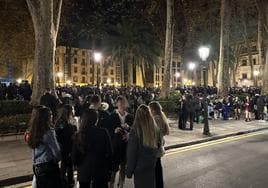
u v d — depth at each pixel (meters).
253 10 38.94
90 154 4.83
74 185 7.05
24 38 33.69
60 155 4.70
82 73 99.44
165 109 22.50
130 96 20.77
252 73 47.84
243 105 25.17
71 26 40.97
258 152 11.49
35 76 15.80
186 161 9.87
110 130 6.40
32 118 4.67
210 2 34.22
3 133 12.70
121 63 55.62
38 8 15.80
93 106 6.51
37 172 4.60
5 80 55.28
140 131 4.62
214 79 57.38
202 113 20.44
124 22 46.53
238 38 46.88
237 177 8.08
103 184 4.92
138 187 4.56
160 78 94.25
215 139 14.71
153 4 33.25
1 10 28.48
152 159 4.63
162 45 42.66
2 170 8.16
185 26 37.28
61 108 5.90
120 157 6.39
